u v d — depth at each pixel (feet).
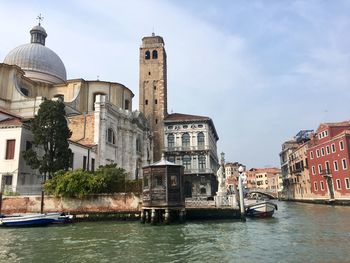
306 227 80.02
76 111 158.61
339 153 173.06
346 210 132.67
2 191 99.14
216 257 46.11
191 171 210.79
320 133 198.59
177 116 231.30
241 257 46.03
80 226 83.41
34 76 172.76
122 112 162.81
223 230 75.56
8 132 106.73
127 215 94.84
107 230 75.66
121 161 159.84
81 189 95.61
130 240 61.11
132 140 172.35
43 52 181.88
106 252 49.83
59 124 107.86
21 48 181.06
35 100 143.84
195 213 100.22
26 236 66.49
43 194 97.25
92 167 133.80
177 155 216.95
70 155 110.22
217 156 302.86
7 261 43.86
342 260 43.32
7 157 105.09
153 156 217.77
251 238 63.41
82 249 52.21
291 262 42.68
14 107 145.38
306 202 220.23
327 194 187.21
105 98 143.74
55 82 180.14
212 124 231.09
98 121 139.74
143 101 230.27
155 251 50.60
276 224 87.76
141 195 95.50
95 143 138.00
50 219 85.15
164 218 89.56
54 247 53.93
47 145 107.45
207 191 207.82
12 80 149.69
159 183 90.43
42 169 103.76
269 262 42.83
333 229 74.90
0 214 90.22
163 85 232.73
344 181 167.94
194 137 217.97
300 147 239.71
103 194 96.53
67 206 96.63
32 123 108.47
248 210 109.09
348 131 168.76
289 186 281.54
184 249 52.16
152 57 238.07
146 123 201.36
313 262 42.45
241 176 98.73
